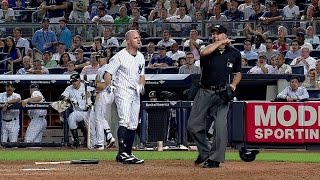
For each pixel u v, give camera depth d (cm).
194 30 5209
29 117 4416
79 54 5069
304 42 5188
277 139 3847
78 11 6131
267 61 5031
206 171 2652
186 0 5962
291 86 4153
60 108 4294
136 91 3033
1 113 4356
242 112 3906
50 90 4653
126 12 5878
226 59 2819
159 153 3750
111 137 4159
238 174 2534
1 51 5469
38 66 4856
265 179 2377
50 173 2581
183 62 4812
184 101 4053
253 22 5378
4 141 4378
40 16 6209
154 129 4075
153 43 5384
